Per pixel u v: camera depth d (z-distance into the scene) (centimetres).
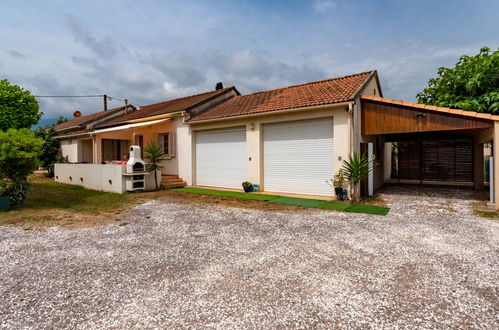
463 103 1281
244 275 399
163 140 1681
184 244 540
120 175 1263
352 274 401
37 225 684
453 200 1027
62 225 687
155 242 553
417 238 569
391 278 387
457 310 307
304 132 1137
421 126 945
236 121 1313
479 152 1316
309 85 1434
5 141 848
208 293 348
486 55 1302
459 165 1524
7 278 389
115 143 2069
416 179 1617
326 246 522
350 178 979
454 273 402
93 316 298
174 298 336
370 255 475
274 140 1227
